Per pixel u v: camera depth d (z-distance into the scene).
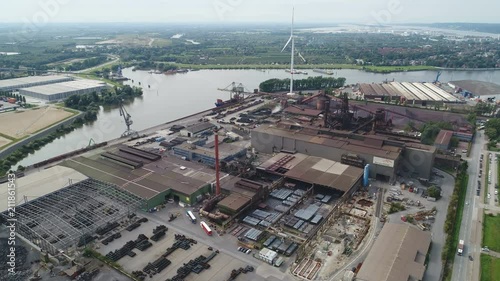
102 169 105.19
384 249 68.25
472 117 156.50
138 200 87.75
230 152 118.44
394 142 110.19
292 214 85.81
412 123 152.00
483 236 76.56
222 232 78.38
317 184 95.12
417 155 105.12
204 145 126.94
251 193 90.19
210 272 66.12
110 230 79.06
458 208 88.12
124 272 65.75
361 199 92.94
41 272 65.62
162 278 64.56
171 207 89.88
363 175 99.88
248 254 71.44
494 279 63.72
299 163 108.94
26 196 85.69
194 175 101.50
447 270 65.88
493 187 99.62
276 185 98.88
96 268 66.81
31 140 143.38
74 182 94.56
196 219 84.12
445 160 112.81
